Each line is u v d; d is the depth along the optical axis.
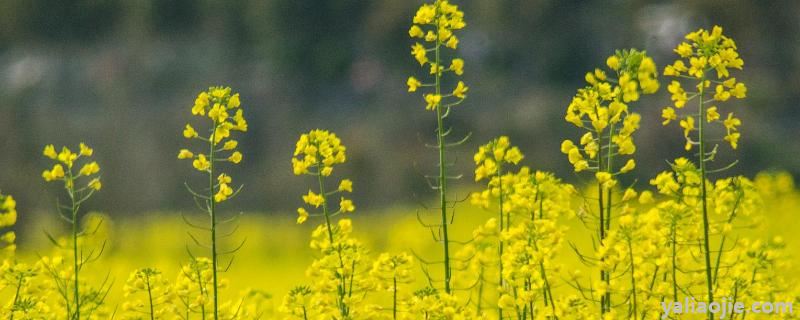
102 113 65.31
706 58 6.75
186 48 71.94
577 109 6.82
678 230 6.87
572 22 63.50
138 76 69.94
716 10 57.06
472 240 7.26
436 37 7.30
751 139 45.44
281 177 51.53
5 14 76.94
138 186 54.94
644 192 6.88
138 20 73.88
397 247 13.62
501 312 7.23
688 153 33.78
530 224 6.91
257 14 69.00
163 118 60.25
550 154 48.59
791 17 57.03
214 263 7.02
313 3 68.12
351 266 7.17
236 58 70.06
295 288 7.40
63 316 7.23
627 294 6.80
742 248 7.24
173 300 7.31
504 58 62.69
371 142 50.78
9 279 7.20
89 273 10.63
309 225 29.47
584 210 6.89
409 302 7.08
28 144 59.22
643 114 38.91
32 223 32.81
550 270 6.94
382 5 65.69
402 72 63.38
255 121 63.62
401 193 45.44
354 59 65.69
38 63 73.62
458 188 32.69
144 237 24.78
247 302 8.42
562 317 6.85
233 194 7.02
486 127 51.47
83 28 76.12
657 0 60.69
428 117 51.81
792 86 53.81
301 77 66.88
